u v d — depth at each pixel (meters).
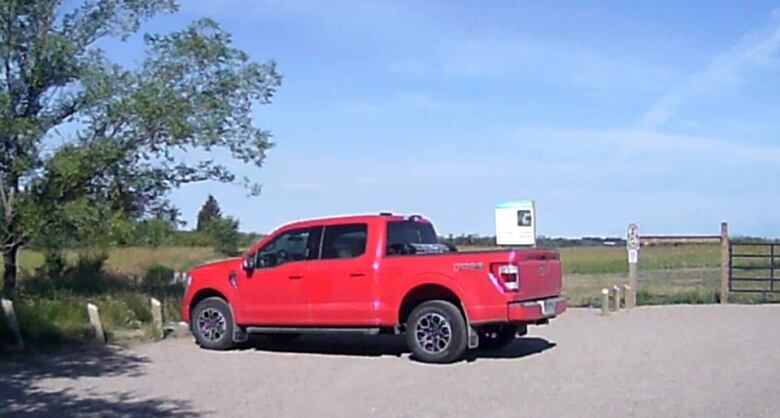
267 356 14.44
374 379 12.03
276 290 14.80
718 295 25.06
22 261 25.92
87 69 20.08
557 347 15.12
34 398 10.66
